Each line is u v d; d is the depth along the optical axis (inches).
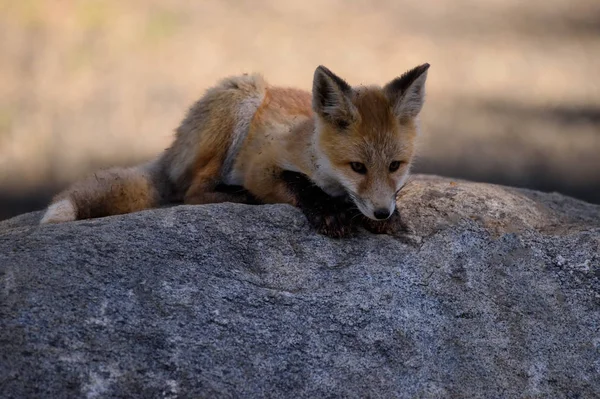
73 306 331.0
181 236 374.0
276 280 366.3
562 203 484.1
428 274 380.2
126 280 345.7
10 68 1120.8
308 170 418.0
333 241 392.2
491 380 348.8
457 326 362.9
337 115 405.7
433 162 957.8
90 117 992.9
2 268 340.8
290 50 1304.1
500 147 1016.9
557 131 1086.4
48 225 378.6
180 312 339.3
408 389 338.3
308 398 327.0
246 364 330.6
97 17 1354.6
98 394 309.7
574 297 382.3
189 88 1093.8
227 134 477.4
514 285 384.2
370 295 364.5
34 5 1352.1
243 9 1565.0
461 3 1822.1
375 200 389.4
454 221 413.7
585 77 1333.7
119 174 448.8
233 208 399.5
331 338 345.7
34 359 312.3
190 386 319.3
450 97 1214.3
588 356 362.0
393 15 1654.8
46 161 876.6
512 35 1568.7
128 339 326.0
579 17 1736.0
